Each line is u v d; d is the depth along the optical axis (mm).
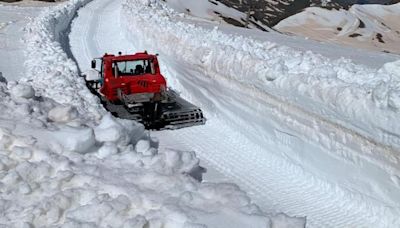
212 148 8922
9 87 8742
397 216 5973
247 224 4414
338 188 6938
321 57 12086
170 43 15453
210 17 81312
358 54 20891
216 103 10945
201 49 12484
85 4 41438
